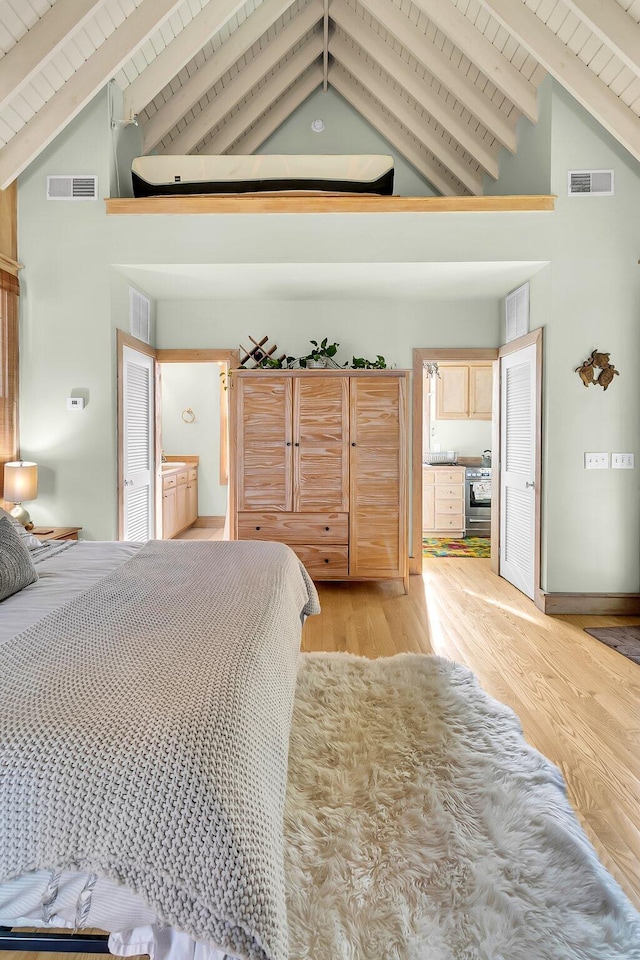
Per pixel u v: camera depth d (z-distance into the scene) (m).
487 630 3.31
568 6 2.78
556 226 3.56
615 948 1.15
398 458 4.06
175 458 7.20
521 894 1.29
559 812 1.56
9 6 2.54
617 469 3.65
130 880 0.82
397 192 4.96
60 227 3.59
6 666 1.09
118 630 1.30
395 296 4.47
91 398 3.63
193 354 4.57
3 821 0.84
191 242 3.59
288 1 3.71
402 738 1.96
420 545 4.71
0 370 3.42
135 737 0.88
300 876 1.33
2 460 3.45
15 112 3.07
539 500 3.79
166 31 3.47
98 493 3.65
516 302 4.20
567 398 3.63
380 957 1.13
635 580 3.67
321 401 4.05
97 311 3.61
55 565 2.05
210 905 0.81
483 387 6.87
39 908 0.94
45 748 0.87
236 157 3.65
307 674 2.49
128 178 3.93
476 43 3.49
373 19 3.97
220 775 0.86
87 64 3.09
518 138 3.93
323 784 1.70
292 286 4.16
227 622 1.36
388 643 3.08
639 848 1.49
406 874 1.35
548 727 2.14
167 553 2.23
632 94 2.99
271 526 4.10
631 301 3.58
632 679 2.60
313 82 4.76
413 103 4.38
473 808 1.59
